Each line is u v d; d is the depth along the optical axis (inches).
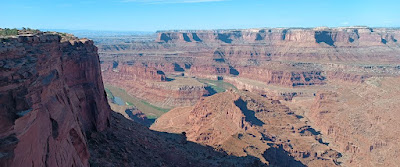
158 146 2190.0
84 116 1736.0
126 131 2165.4
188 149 2753.4
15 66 759.7
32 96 808.3
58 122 961.5
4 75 722.8
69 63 1637.6
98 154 1544.0
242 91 6914.4
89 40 1942.7
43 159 807.1
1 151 636.7
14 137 677.3
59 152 926.4
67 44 1695.4
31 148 743.7
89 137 1691.7
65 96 1191.6
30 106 764.6
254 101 6151.6
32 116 779.4
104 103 2018.9
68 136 1056.2
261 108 5935.0
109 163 1485.0
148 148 2025.1
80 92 1717.5
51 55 1127.6
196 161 2287.2
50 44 1153.4
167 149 2237.9
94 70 1908.2
